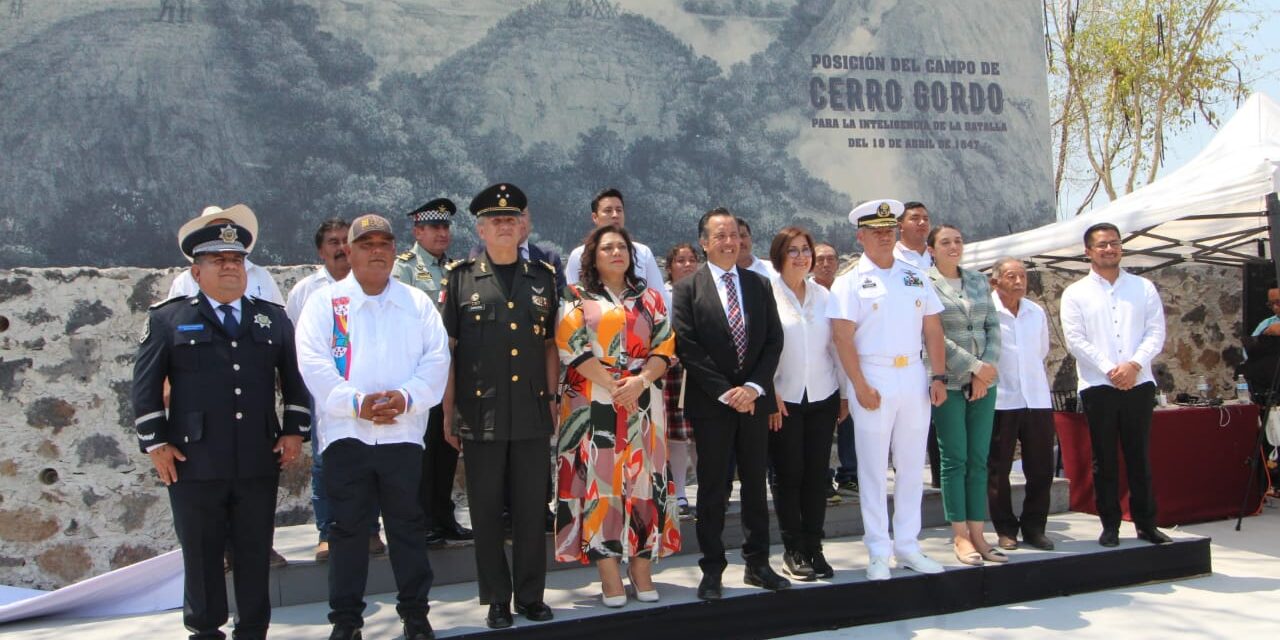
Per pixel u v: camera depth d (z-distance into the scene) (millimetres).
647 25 9297
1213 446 7129
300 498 5969
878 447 4805
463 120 8703
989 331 5215
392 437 3889
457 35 8727
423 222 5051
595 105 9070
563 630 4086
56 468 5672
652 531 4285
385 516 3939
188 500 3758
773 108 9672
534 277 4270
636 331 4324
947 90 10391
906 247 5891
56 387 5699
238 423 3811
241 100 8141
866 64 10078
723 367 4469
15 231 7605
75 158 7750
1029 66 10859
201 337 3812
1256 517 7246
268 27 8250
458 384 4156
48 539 5629
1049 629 4531
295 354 4070
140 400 3746
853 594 4637
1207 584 5320
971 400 5094
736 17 9602
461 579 4953
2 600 5227
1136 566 5324
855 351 4816
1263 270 7906
